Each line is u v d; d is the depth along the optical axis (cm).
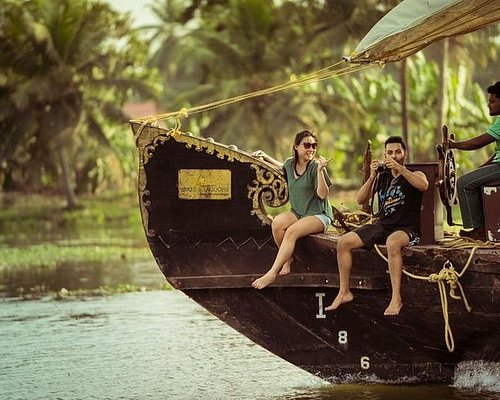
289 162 948
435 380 987
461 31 1020
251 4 4347
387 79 3825
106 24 4597
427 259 910
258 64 4397
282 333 965
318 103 4334
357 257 927
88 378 1067
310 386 999
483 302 903
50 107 4534
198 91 4516
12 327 1411
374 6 3744
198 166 946
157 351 1209
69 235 3634
